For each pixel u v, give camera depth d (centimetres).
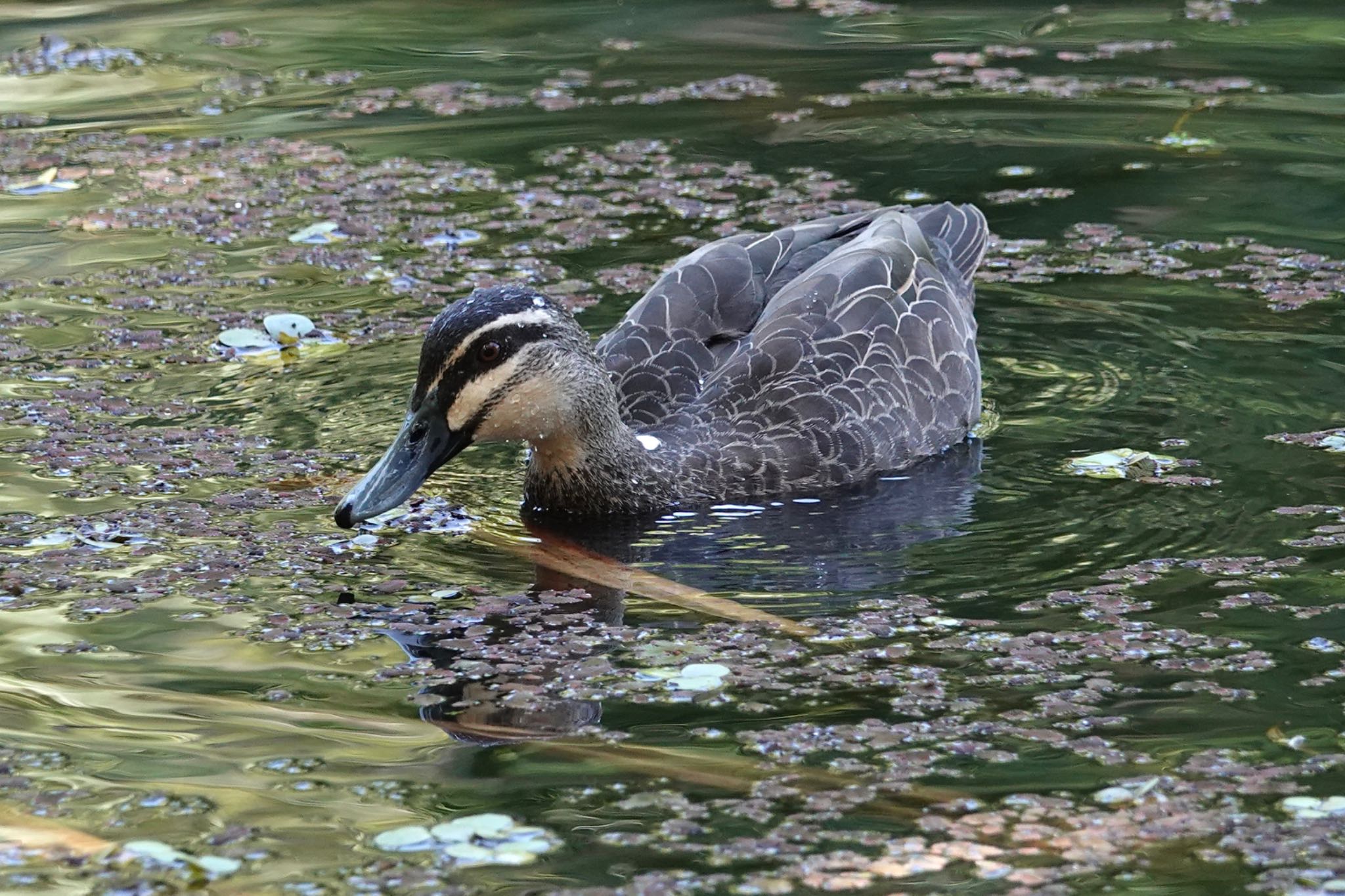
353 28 2492
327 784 894
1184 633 1034
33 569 1145
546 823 855
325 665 1024
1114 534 1188
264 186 1945
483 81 2269
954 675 993
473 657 1030
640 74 2270
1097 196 1862
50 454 1327
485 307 1248
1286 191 1855
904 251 1460
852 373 1348
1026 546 1178
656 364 1372
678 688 986
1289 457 1305
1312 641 1018
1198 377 1466
